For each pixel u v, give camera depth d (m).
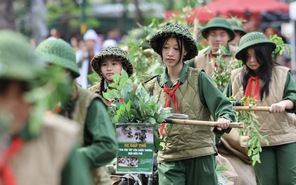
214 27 14.28
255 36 11.76
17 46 5.20
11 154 5.25
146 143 9.83
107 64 11.41
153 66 12.99
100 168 7.64
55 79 5.36
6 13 24.08
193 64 13.98
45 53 7.22
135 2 35.09
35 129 5.18
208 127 10.03
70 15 38.44
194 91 10.11
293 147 11.66
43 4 32.19
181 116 9.82
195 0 16.56
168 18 16.55
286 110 11.49
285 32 30.22
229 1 28.12
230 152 12.96
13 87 5.20
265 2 28.61
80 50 22.89
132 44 13.60
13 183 5.23
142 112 9.78
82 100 7.42
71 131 5.51
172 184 10.04
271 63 11.83
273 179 11.79
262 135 11.66
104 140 7.28
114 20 43.31
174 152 10.02
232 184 11.69
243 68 12.09
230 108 9.81
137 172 9.86
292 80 11.79
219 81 12.47
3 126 5.13
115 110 9.87
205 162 10.04
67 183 5.59
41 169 5.39
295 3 26.39
